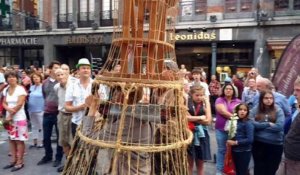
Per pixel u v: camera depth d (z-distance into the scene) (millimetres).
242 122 4602
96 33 16875
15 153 5875
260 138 4590
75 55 18719
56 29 17906
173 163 2494
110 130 2482
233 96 5156
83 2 17297
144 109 2395
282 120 4562
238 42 14141
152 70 2457
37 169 5773
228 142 4617
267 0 13430
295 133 3391
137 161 2426
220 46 14695
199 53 15203
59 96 5250
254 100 4977
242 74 13250
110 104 2506
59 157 5895
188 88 5047
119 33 2562
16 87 5797
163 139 2551
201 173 4953
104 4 16734
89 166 2512
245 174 4668
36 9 18188
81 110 4785
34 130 7133
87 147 2547
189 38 14852
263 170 4691
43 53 18531
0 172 5645
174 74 2613
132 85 2348
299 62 5387
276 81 5656
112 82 2424
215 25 14320
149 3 2410
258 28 13602
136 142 2455
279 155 4609
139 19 2434
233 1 14062
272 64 13469
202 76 6926
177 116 2561
